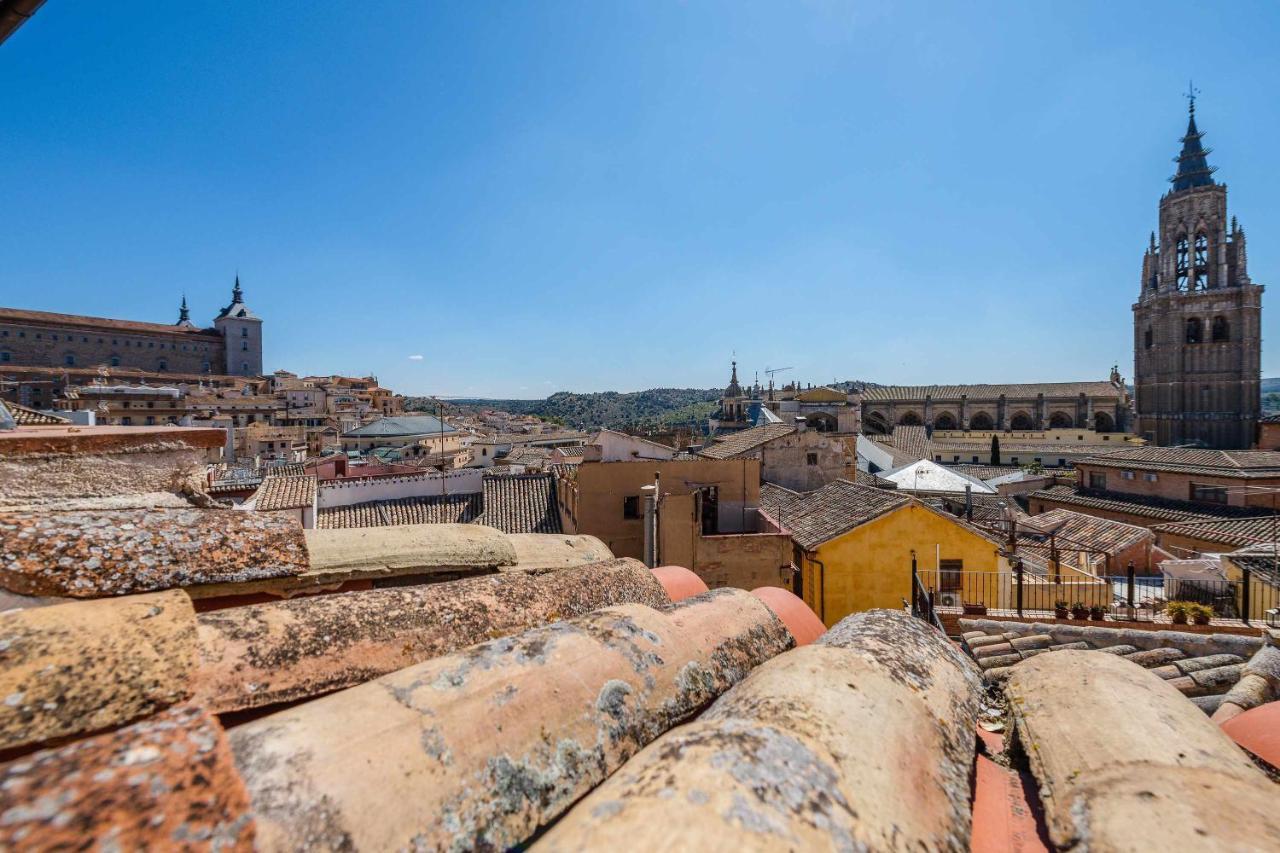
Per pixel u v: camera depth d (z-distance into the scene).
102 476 3.94
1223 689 6.82
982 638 8.67
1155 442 84.25
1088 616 9.40
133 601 2.49
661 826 1.54
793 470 33.00
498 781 1.98
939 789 2.24
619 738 2.44
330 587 4.03
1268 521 28.89
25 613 2.23
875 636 3.44
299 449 79.88
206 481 4.67
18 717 1.78
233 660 2.40
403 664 2.80
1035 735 2.94
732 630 3.70
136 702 2.00
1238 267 80.50
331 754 1.79
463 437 88.88
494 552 5.09
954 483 41.81
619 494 20.94
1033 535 28.69
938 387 107.12
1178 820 1.98
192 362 135.62
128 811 1.34
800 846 1.54
